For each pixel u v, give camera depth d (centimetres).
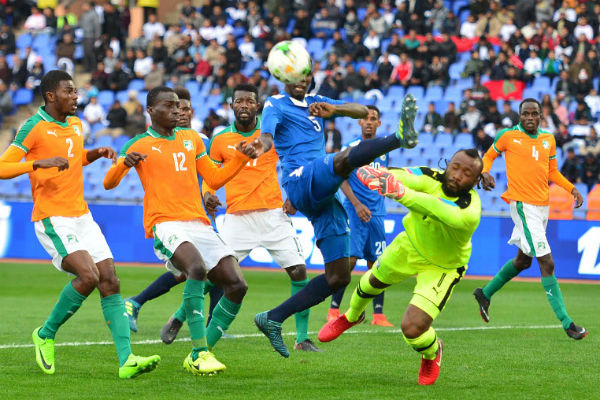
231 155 2764
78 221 2142
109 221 5912
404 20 7944
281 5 8525
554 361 2364
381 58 7781
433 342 1956
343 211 2216
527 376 2117
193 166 2208
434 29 8019
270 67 2230
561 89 7131
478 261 5419
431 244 1952
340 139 6694
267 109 2219
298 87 2236
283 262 2736
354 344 2712
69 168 2130
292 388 1925
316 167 2041
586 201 5866
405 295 4562
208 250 2186
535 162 3086
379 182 1794
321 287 2172
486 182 2403
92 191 6975
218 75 7812
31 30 9188
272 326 2145
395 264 2036
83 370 2152
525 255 3106
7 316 3425
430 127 6900
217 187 2272
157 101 2153
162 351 2520
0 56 8412
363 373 2148
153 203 2164
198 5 9800
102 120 7812
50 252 2134
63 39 8594
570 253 5303
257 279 5138
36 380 2002
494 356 2456
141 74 8344
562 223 5316
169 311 3722
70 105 2136
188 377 2059
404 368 2236
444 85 7431
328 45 8169
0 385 1933
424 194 1812
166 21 9750
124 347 2053
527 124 3098
